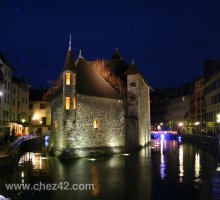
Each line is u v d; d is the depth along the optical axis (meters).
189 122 93.62
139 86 49.28
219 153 38.41
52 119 41.72
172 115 113.25
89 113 37.75
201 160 34.31
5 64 52.16
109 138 40.28
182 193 19.61
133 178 24.05
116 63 52.12
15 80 63.94
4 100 52.09
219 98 61.28
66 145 35.53
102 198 18.52
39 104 81.12
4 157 26.38
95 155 37.88
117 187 21.19
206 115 73.62
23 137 47.22
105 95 40.38
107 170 27.45
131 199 18.33
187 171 27.12
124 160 34.00
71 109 35.84
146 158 35.97
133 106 48.16
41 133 74.94
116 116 41.59
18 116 65.69
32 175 25.19
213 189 17.44
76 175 25.16
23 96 70.38
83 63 42.19
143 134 52.91
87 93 37.84
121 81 48.78
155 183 22.36
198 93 83.56
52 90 47.31
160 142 65.12
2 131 50.56
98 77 43.00
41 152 42.81
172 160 34.22
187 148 49.66
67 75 36.34
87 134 37.31
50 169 27.89
